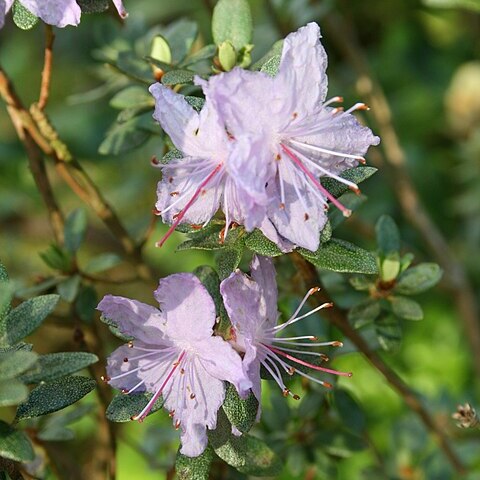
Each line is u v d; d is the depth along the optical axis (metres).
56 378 0.21
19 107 0.27
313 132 0.21
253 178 0.20
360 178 0.22
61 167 0.28
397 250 0.26
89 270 0.28
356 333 0.26
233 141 0.20
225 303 0.21
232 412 0.21
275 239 0.21
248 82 0.20
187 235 0.23
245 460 0.23
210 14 0.30
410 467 0.33
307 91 0.21
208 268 0.22
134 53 0.28
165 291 0.21
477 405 0.36
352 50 0.37
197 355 0.22
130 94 0.27
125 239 0.29
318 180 0.21
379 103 0.37
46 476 0.30
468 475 0.31
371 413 0.40
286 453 0.29
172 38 0.27
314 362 0.23
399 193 0.38
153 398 0.21
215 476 0.26
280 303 0.28
